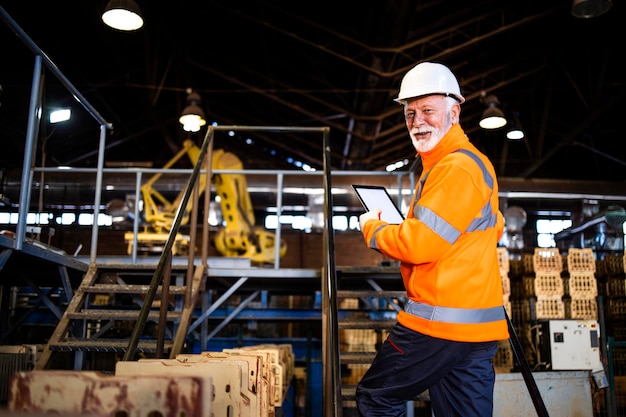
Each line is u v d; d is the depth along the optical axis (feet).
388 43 41.42
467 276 7.36
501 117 35.96
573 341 21.33
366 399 7.75
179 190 49.06
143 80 51.65
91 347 13.24
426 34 43.27
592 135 61.00
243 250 37.45
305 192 52.60
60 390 4.92
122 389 4.89
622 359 25.45
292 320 30.68
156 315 14.49
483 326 7.39
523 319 24.18
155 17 41.93
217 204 47.60
